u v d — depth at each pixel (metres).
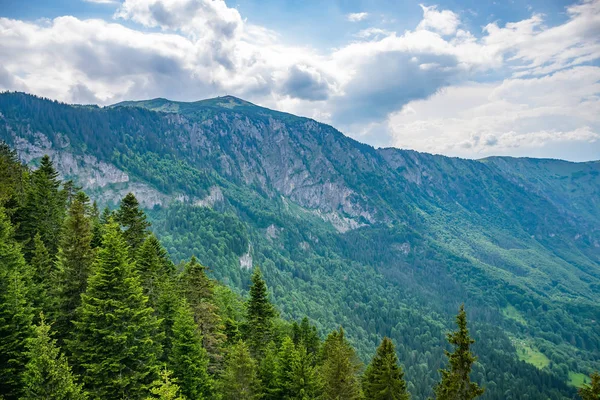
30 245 50.62
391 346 39.28
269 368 46.34
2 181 61.62
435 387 32.88
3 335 28.31
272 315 55.00
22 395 27.70
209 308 45.31
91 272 36.78
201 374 35.72
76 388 24.44
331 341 59.69
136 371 30.44
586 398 28.83
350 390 42.19
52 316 35.19
